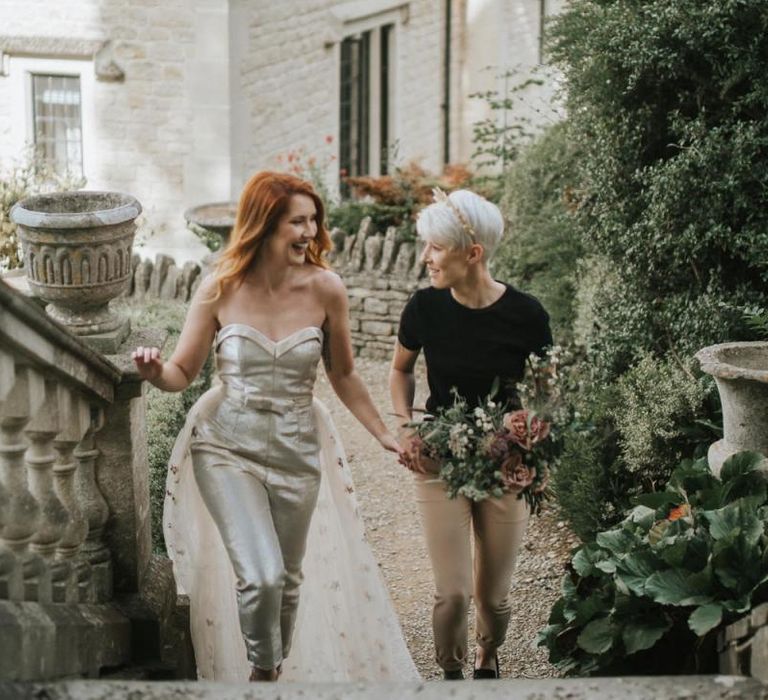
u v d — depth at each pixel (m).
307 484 4.53
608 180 7.97
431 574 6.73
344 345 4.67
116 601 4.59
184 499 4.74
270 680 4.35
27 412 3.59
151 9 14.55
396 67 16.44
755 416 5.48
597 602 4.81
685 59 7.59
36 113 15.13
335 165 16.05
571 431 4.55
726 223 7.49
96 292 4.38
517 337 4.63
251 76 14.83
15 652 3.37
